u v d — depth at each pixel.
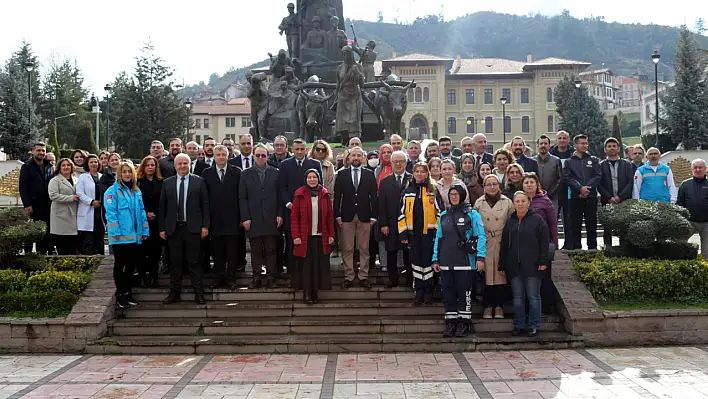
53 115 70.62
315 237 10.17
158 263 11.45
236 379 7.88
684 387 7.30
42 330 9.41
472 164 11.37
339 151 18.67
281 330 9.60
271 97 21.20
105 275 10.45
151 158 11.11
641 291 10.02
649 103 76.19
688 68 47.22
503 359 8.66
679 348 9.21
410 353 9.06
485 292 9.88
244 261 11.84
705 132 46.22
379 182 10.99
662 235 10.70
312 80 21.42
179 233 10.37
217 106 104.69
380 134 21.06
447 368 8.26
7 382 7.87
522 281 9.47
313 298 10.27
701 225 12.17
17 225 11.12
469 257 9.37
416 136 24.64
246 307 10.09
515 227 9.43
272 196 10.66
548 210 9.82
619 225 10.85
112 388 7.58
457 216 9.41
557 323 9.77
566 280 10.20
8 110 45.22
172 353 9.17
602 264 10.41
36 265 10.73
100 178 12.29
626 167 12.19
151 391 7.45
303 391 7.38
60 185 11.78
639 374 7.85
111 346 9.22
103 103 70.88
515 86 95.50
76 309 9.69
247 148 12.37
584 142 11.87
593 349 9.19
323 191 10.28
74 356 9.13
